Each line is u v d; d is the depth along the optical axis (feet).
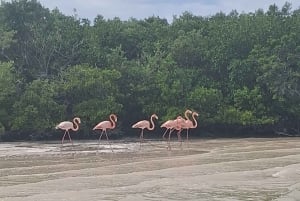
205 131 181.47
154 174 70.38
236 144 132.87
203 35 205.67
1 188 58.90
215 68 182.80
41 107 156.35
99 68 174.19
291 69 170.91
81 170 76.33
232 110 168.45
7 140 159.74
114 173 72.33
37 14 190.39
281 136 177.99
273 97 168.45
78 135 168.25
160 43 196.54
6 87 153.38
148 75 173.06
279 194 52.24
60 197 52.11
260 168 75.92
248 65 174.70
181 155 101.35
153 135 180.34
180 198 50.80
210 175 68.59
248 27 184.14
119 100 171.32
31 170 77.36
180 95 171.12
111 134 169.89
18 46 181.47
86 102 161.48
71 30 186.39
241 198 50.31
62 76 168.55
